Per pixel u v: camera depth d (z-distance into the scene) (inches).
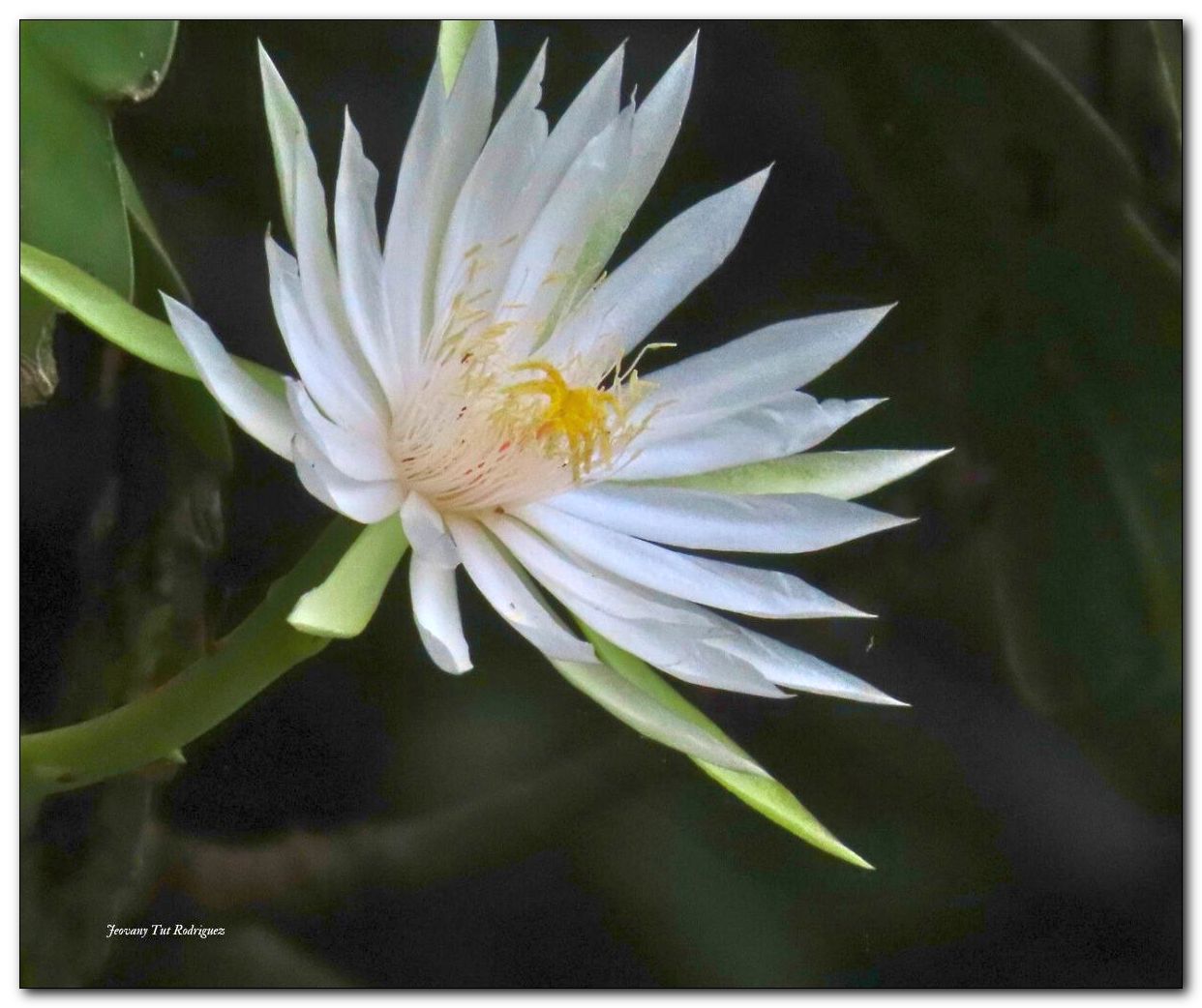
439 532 33.1
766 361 34.3
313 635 32.9
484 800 35.1
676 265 34.4
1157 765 35.5
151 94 33.8
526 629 32.5
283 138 32.8
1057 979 35.0
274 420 32.5
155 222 35.5
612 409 34.2
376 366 33.4
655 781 35.6
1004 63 35.9
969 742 35.9
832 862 35.4
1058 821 35.7
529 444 33.8
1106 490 35.8
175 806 34.5
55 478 34.6
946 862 35.5
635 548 33.9
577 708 35.7
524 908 34.8
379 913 34.6
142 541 34.7
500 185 33.7
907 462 34.3
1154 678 35.6
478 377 33.8
